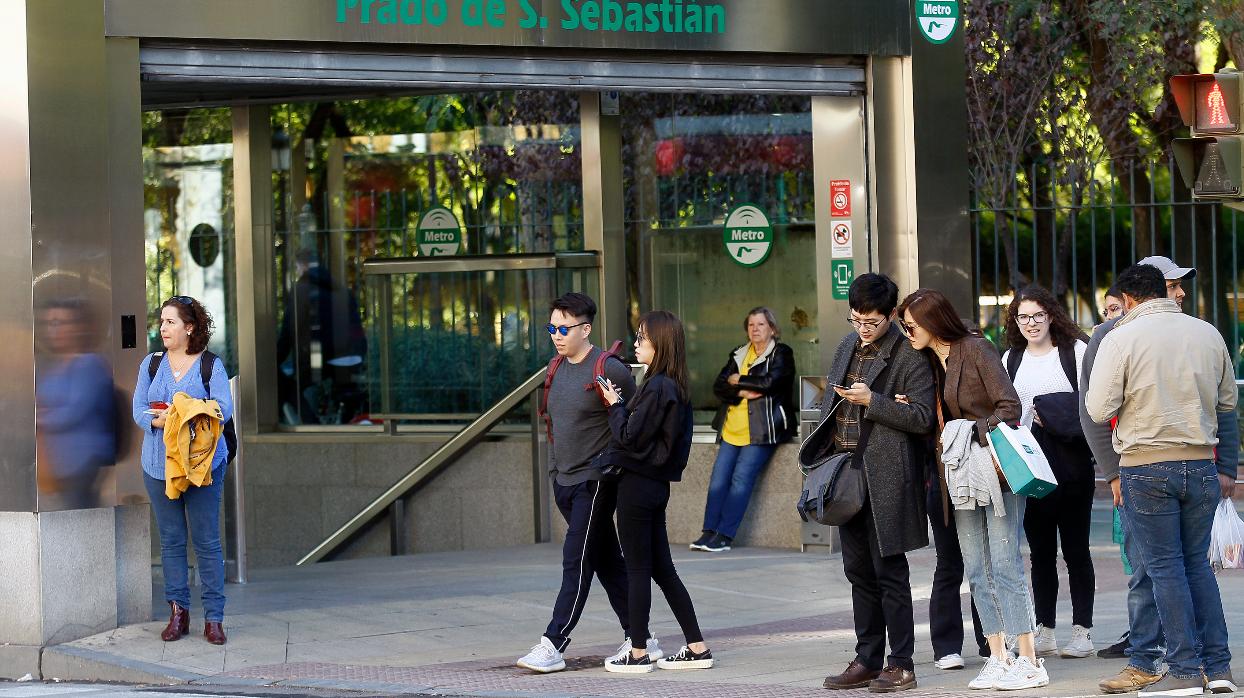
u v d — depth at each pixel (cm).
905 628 1370
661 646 1659
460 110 2764
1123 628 1686
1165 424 1284
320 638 1714
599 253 2556
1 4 1655
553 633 1529
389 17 1861
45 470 1641
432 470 2602
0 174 1656
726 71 2091
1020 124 3506
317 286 2831
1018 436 1329
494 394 2597
